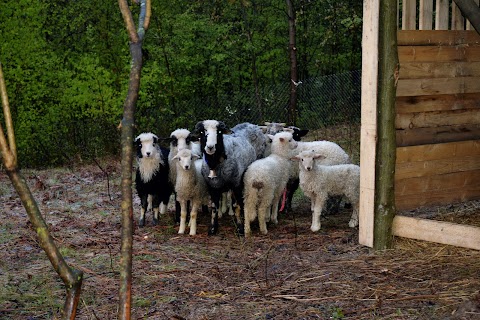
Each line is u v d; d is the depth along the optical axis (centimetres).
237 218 741
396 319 439
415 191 695
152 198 803
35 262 624
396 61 612
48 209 894
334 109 1723
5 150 200
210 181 720
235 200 743
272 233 736
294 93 1747
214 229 740
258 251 651
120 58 1745
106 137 1580
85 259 635
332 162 820
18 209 907
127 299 204
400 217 627
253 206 722
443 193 725
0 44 1416
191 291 525
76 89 1563
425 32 677
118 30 1767
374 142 623
